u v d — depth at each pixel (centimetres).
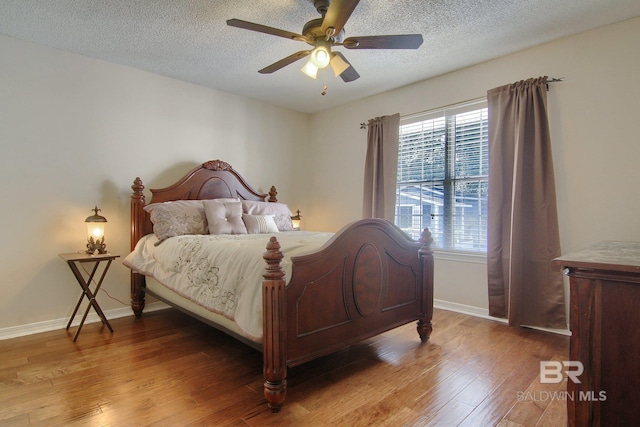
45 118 298
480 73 338
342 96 436
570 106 288
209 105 406
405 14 251
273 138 471
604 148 272
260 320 187
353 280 219
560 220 292
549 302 292
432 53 315
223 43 295
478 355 247
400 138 410
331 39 214
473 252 345
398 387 202
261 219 362
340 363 235
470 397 191
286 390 189
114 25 266
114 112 336
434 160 378
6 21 259
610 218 270
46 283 299
